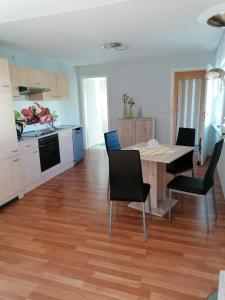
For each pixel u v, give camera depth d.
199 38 3.82
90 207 3.20
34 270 2.04
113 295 1.74
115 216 2.92
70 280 1.90
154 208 3.00
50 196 3.64
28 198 3.58
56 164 4.63
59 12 2.44
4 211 3.17
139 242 2.37
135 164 2.28
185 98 5.82
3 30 3.02
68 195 3.65
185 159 3.48
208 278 1.87
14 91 3.86
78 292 1.78
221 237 2.40
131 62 5.92
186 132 3.77
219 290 1.15
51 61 5.50
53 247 2.35
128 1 2.26
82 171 4.86
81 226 2.73
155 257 2.14
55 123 5.63
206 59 5.20
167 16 2.72
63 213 3.06
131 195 2.40
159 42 4.02
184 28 3.22
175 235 2.46
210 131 5.27
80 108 6.82
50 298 1.74
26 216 3.02
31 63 4.86
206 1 2.31
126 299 1.70
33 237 2.54
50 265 2.09
